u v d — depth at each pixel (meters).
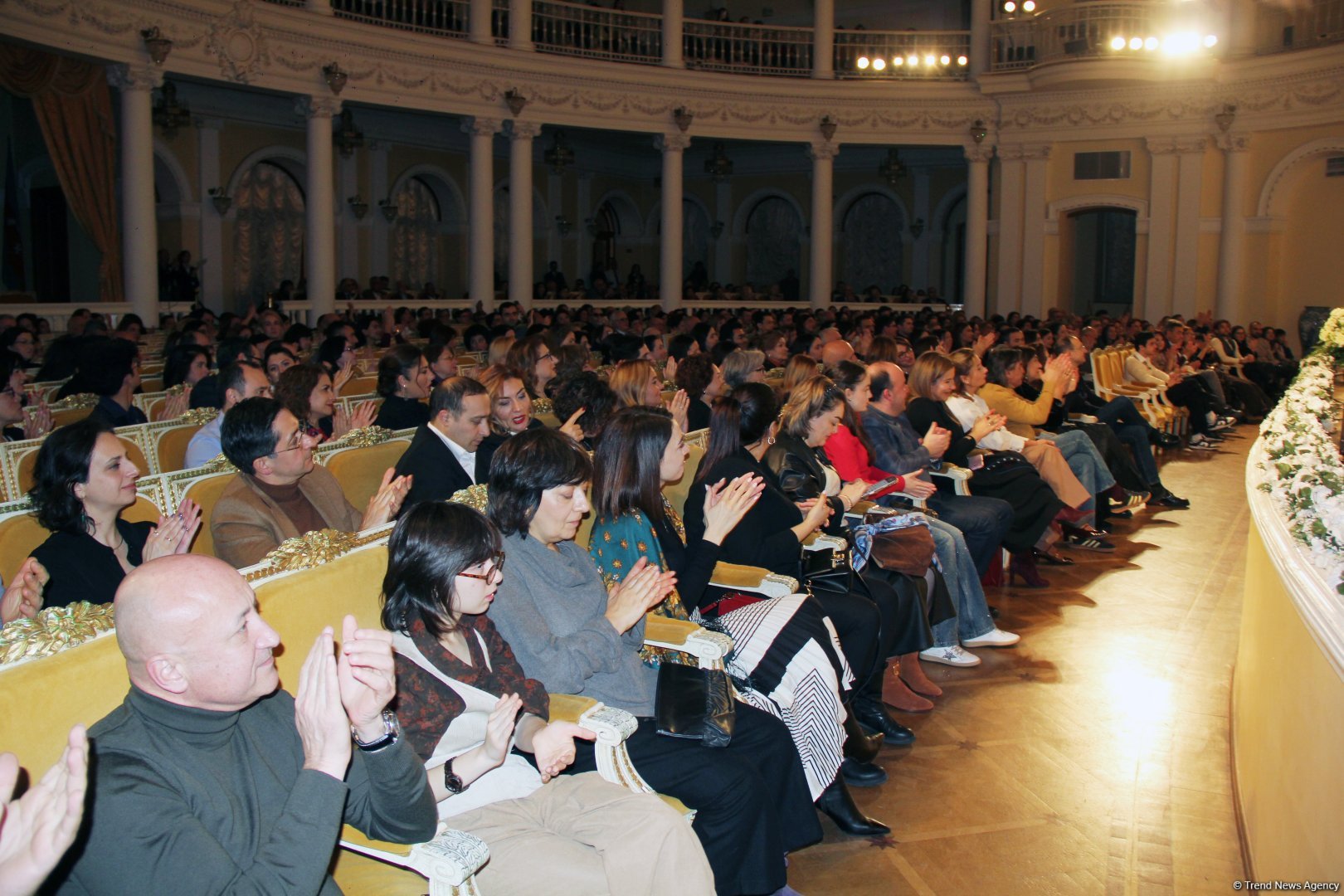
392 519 3.33
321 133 13.96
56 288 15.47
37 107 12.23
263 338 8.20
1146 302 17.83
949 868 3.27
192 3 12.32
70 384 5.66
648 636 3.17
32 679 1.91
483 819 2.51
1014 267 18.62
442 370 6.20
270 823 1.94
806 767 3.35
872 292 20.31
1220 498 8.88
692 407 6.19
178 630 1.82
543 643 2.80
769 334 8.93
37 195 15.48
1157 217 17.55
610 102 16.66
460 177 20.02
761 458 4.59
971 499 5.72
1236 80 16.70
